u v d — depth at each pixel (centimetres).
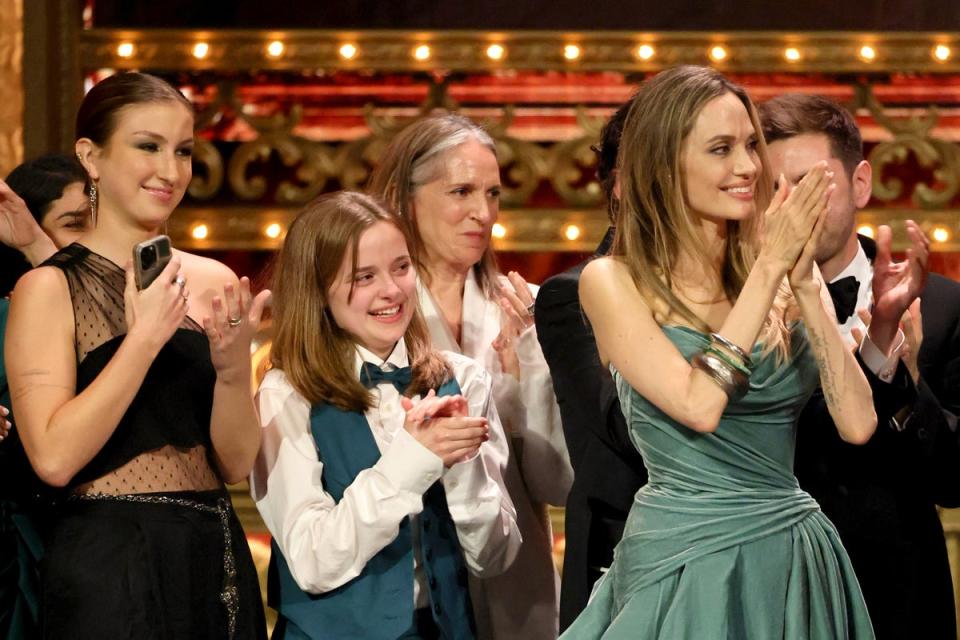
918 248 1040
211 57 1870
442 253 1295
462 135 1304
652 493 985
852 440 973
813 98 1177
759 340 961
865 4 1888
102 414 989
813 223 939
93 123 1067
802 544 957
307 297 1105
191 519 1047
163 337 1008
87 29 1880
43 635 1020
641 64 1877
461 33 1870
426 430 1039
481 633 1215
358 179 1883
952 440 1103
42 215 1291
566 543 1142
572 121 1891
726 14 1886
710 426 923
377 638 1048
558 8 1881
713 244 1008
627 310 974
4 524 1150
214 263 1152
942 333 1183
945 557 1134
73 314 1042
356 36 1867
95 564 1010
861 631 972
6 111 1834
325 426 1090
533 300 1284
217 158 1867
